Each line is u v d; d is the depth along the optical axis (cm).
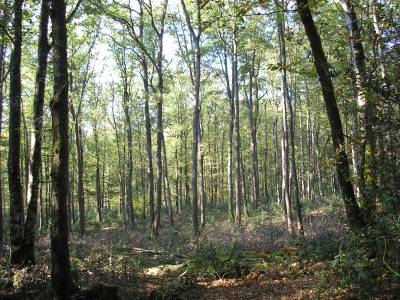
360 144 677
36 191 1043
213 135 4862
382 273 603
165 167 3288
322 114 2959
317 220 1991
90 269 988
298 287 820
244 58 3044
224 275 986
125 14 2444
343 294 646
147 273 1105
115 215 4394
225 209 3953
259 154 5141
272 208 3094
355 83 649
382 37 620
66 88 757
